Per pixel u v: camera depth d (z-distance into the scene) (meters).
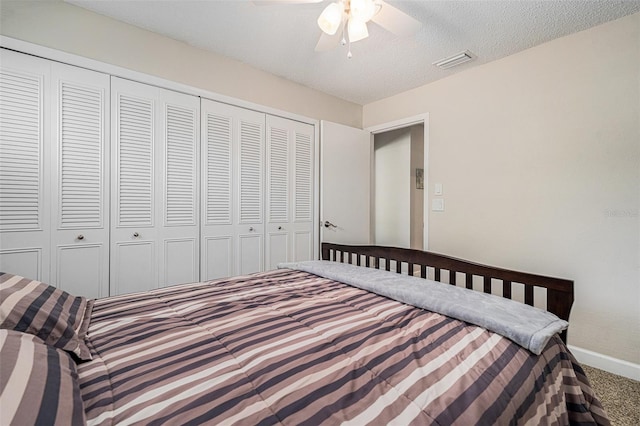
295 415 0.60
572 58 2.07
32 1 1.72
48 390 0.51
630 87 1.85
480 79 2.56
